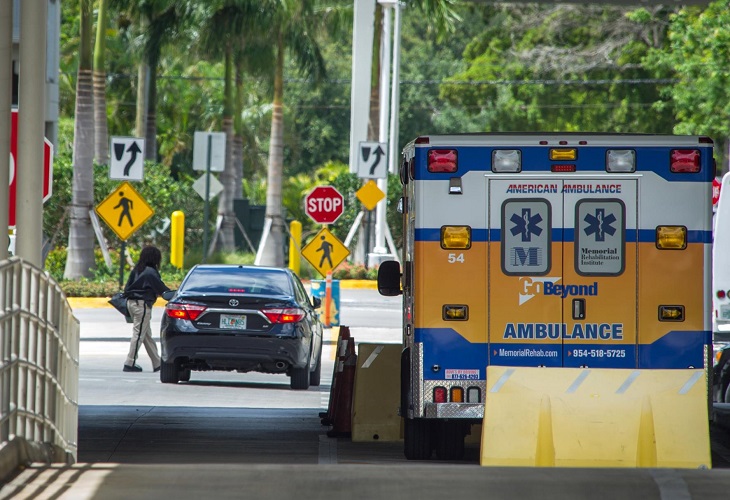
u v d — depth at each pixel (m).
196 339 54.34
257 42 133.25
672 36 139.12
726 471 26.94
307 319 55.91
